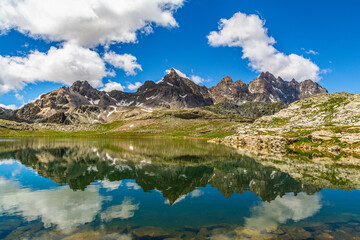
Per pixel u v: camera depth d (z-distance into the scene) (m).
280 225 18.62
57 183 33.91
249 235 16.59
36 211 21.89
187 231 17.28
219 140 181.25
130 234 16.73
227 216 20.67
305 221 19.50
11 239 16.00
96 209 22.52
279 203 24.81
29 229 17.70
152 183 34.38
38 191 29.44
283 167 50.69
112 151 87.19
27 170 44.69
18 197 26.69
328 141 105.25
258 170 46.72
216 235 16.55
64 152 81.12
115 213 21.34
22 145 116.75
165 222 19.12
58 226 18.30
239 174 42.22
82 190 29.92
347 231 17.42
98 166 50.47
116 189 30.59
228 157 71.38
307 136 119.56
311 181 36.22
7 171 43.62
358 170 46.53
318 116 185.88
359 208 23.19
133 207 23.12
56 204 24.05
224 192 29.39
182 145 135.12
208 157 71.25
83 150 89.94
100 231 17.31
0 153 75.88
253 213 21.53
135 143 151.12
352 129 114.62
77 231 17.31
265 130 163.50
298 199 26.44
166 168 48.91
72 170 45.09
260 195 28.02
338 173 43.16
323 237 16.31
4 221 19.41
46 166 50.00
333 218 20.31
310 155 77.38
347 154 80.00
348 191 30.05
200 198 26.61
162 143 155.88
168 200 25.69
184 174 42.06
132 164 53.97
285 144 116.56
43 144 127.44
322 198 26.83
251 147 121.25
